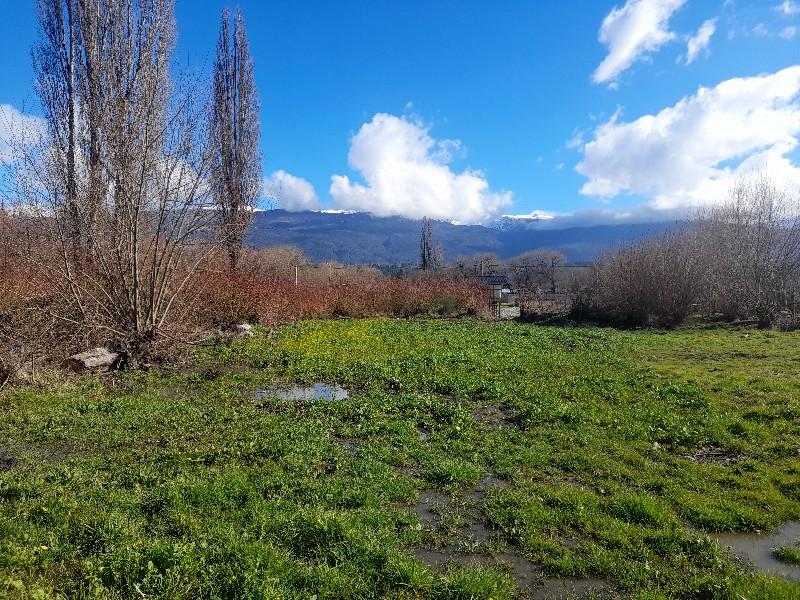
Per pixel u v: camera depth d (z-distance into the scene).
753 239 27.17
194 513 5.70
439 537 5.61
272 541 5.12
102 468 7.15
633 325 26.77
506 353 16.69
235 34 29.11
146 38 17.20
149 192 14.98
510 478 7.16
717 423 9.30
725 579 4.81
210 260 20.14
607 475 7.30
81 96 17.48
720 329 24.34
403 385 12.29
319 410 10.18
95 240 14.68
